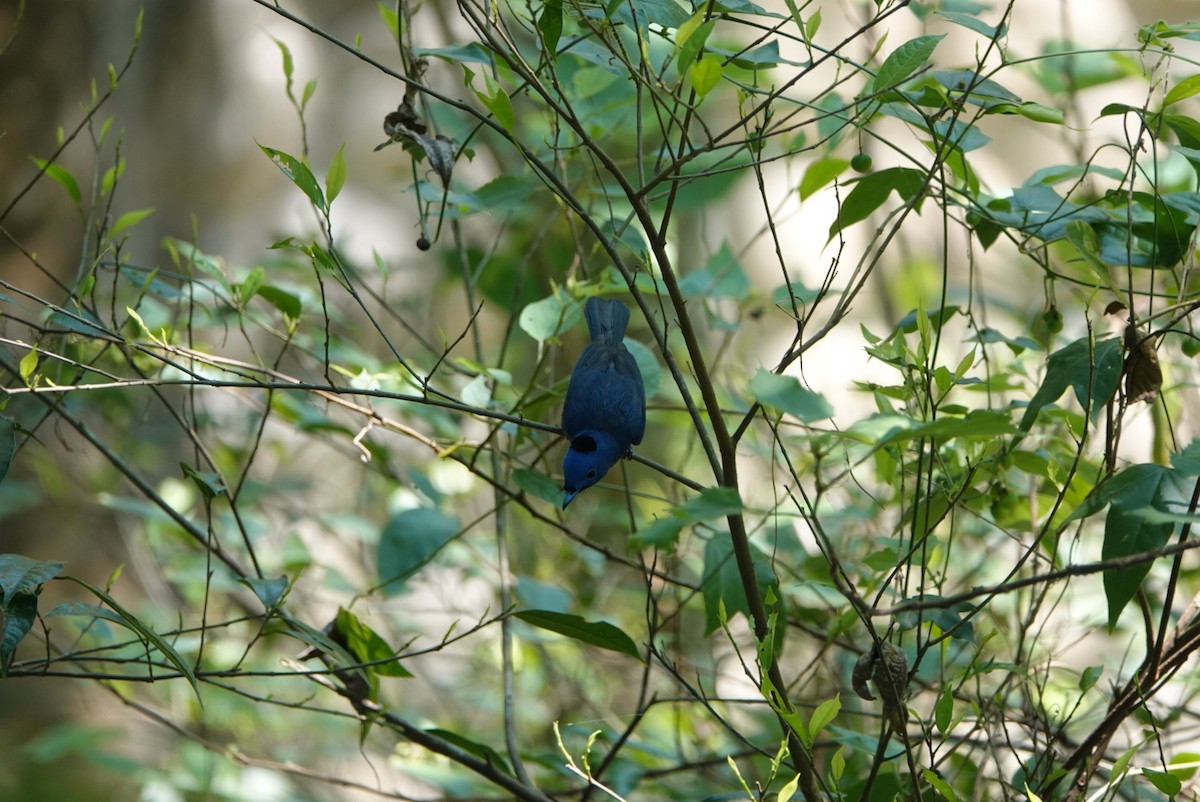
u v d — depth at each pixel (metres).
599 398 8.50
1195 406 9.98
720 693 11.95
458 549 12.23
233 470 12.74
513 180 9.08
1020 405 6.93
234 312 9.94
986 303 12.00
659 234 6.22
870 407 13.13
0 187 15.62
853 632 9.91
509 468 9.12
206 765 11.99
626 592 12.59
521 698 13.20
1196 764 6.68
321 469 16.14
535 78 6.18
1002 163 19.41
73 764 14.21
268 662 13.80
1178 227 6.91
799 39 6.26
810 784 6.27
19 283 15.49
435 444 8.80
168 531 11.89
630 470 14.71
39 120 15.93
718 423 6.24
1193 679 8.19
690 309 10.51
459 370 9.81
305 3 18.39
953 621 6.46
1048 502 8.11
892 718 5.77
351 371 9.91
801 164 18.50
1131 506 5.38
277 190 17.84
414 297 15.49
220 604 14.37
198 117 17.34
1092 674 6.58
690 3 6.94
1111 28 18.50
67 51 16.14
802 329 6.21
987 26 6.30
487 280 13.27
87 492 13.84
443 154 6.99
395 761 10.38
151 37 16.91
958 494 6.14
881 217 17.42
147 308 9.59
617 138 12.36
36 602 5.60
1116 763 5.62
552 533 13.55
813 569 9.28
